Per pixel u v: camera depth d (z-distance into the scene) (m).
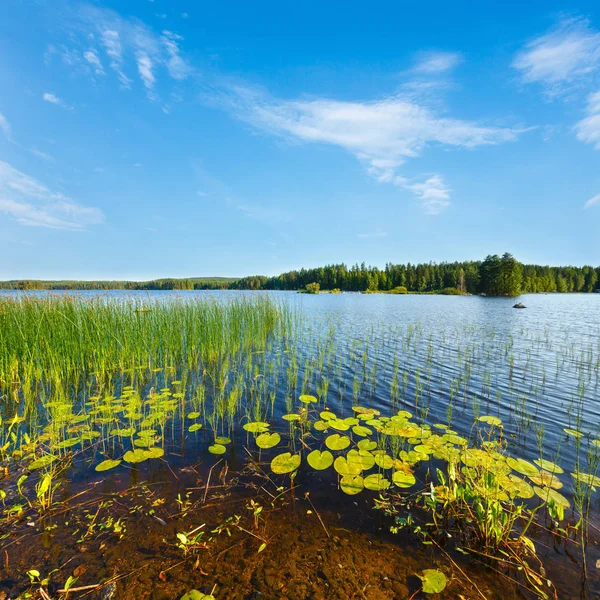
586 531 2.09
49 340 5.81
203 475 2.71
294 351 7.71
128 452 3.01
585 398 4.76
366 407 4.44
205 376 5.79
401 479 2.62
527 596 1.65
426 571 1.77
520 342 9.23
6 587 1.63
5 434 3.41
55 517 2.17
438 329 11.86
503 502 2.33
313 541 2.00
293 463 2.84
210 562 1.83
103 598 1.58
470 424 3.85
